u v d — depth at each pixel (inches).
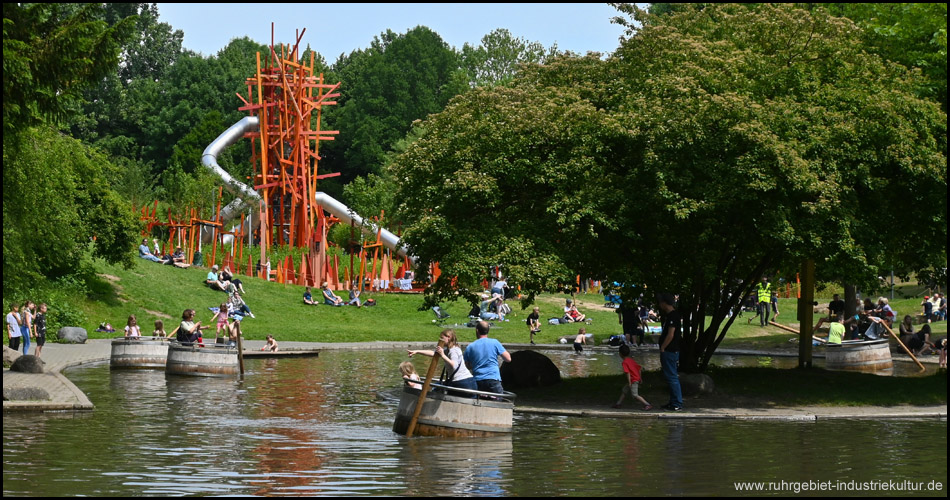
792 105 988.6
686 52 1042.1
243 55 5954.7
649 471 605.0
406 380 781.9
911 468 620.4
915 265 1165.7
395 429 783.1
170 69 5954.7
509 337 2140.7
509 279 946.1
